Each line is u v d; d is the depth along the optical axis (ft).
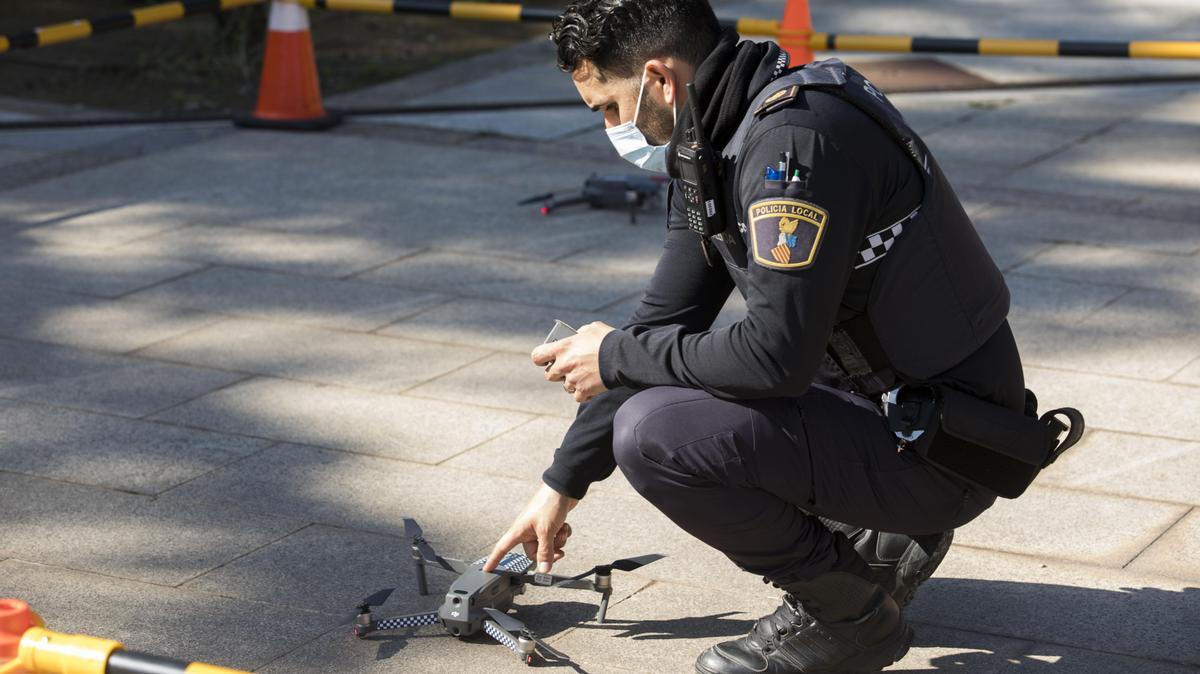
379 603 9.79
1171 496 11.93
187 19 38.81
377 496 12.10
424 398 14.19
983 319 8.34
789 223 7.79
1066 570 10.76
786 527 8.59
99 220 20.35
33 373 14.88
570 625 10.03
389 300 17.01
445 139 24.81
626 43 8.30
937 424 8.27
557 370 8.72
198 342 15.74
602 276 17.79
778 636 9.07
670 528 11.53
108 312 16.70
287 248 18.99
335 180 22.31
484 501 12.00
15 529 11.49
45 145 24.67
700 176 8.15
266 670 9.43
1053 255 18.20
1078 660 9.53
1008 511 11.71
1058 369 14.58
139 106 29.37
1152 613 10.11
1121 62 30.17
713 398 8.41
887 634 8.94
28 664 7.08
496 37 36.24
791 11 23.67
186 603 10.34
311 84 25.77
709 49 8.41
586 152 23.90
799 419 8.40
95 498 12.06
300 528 11.53
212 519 11.69
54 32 23.09
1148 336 15.47
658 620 10.10
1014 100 27.07
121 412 13.88
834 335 8.45
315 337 15.87
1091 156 22.94
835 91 7.98
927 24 34.19
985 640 9.80
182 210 20.77
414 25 37.96
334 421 13.65
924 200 8.09
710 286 9.25
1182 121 25.12
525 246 19.01
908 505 8.61
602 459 9.20
